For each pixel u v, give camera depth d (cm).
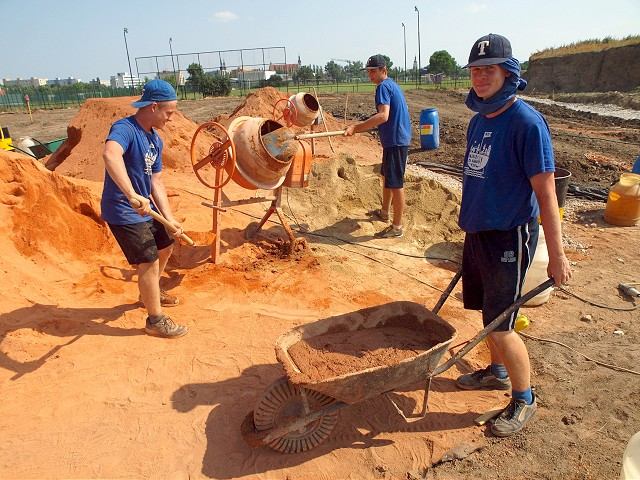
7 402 355
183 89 4353
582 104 2928
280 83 4725
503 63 293
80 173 937
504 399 391
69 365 395
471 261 361
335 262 622
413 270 630
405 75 6406
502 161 312
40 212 543
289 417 326
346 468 322
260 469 317
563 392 399
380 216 778
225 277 562
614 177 1142
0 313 427
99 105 1084
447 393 398
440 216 791
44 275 503
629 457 265
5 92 4894
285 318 490
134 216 407
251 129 563
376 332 381
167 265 582
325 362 331
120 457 319
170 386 383
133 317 470
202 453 326
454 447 340
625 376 420
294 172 618
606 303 553
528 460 331
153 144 427
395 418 367
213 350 430
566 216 879
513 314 332
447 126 1939
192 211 695
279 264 610
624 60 3512
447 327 357
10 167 542
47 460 313
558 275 306
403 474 320
